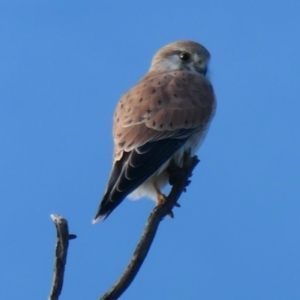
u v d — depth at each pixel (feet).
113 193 33.19
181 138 36.83
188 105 37.78
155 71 42.55
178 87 38.60
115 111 38.27
